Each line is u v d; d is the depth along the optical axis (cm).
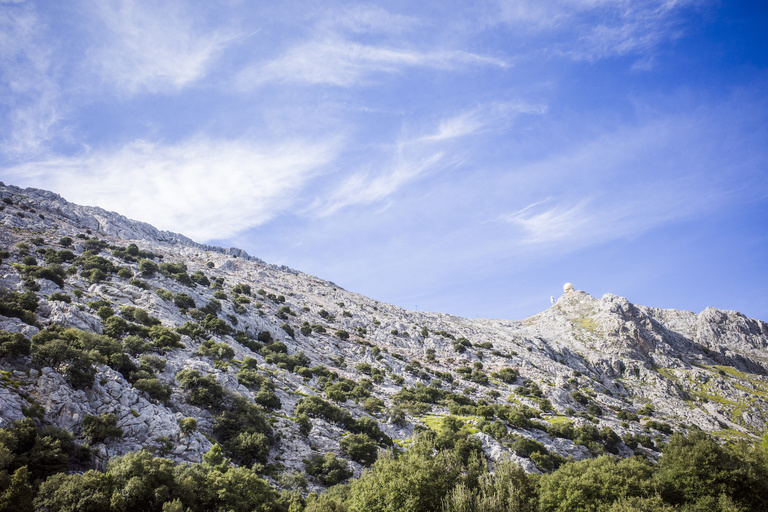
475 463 5916
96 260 13738
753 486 5791
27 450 4834
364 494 5022
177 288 14262
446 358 18938
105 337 7781
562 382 17138
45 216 18500
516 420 11719
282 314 18200
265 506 5453
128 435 6047
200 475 5544
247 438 7188
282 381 11331
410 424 11350
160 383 7462
